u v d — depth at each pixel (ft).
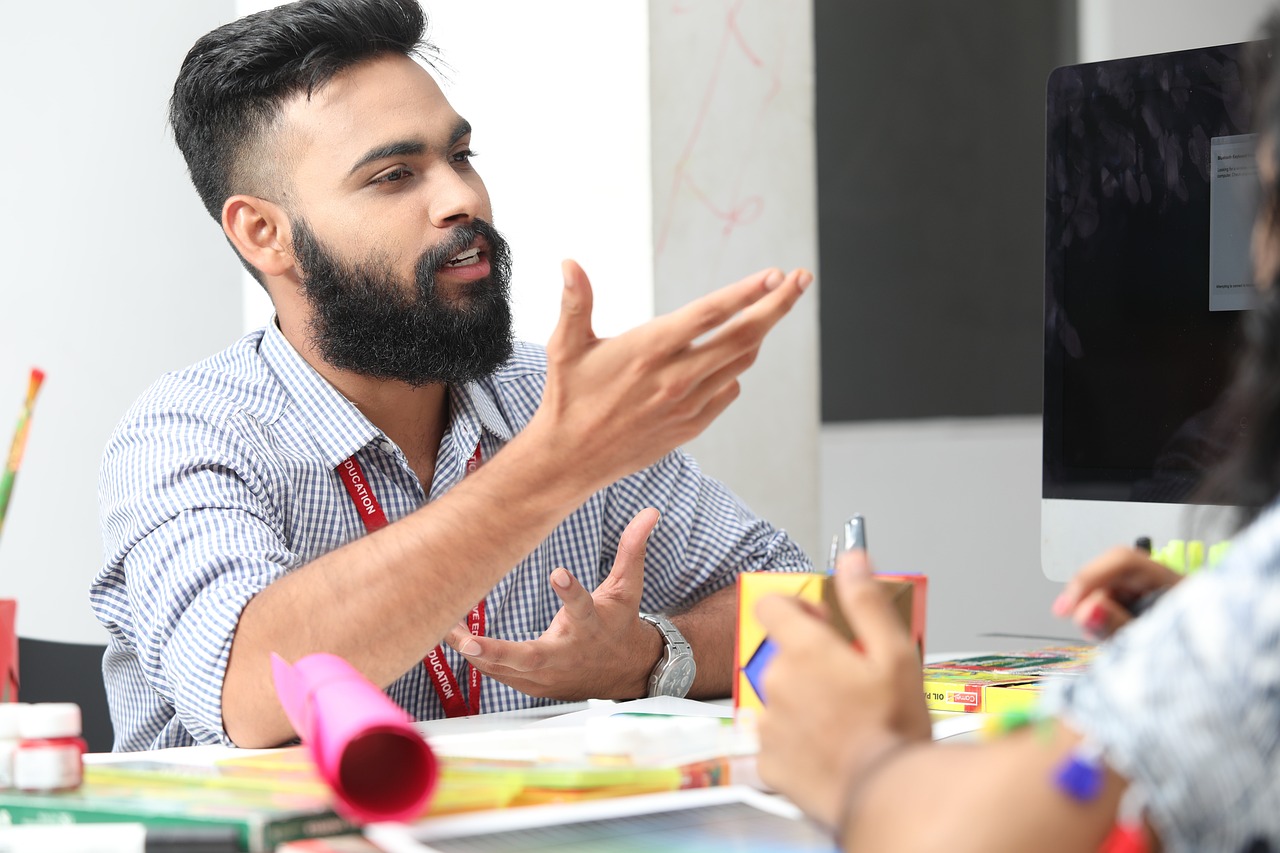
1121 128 4.57
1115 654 1.84
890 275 12.20
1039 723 1.85
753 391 8.54
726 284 8.38
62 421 9.11
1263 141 2.15
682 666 4.57
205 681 3.86
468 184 5.02
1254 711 1.68
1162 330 4.48
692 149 8.23
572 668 4.37
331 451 4.84
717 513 5.65
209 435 4.61
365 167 4.78
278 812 2.42
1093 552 4.62
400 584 3.72
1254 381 2.20
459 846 2.31
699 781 2.85
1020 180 12.44
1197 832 1.73
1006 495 12.32
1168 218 4.47
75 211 9.16
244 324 8.98
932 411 12.34
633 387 3.42
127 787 2.70
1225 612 1.72
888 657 2.15
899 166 12.17
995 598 12.27
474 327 4.84
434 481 5.08
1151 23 12.28
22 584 9.03
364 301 4.80
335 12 4.86
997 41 12.33
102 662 5.59
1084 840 1.77
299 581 3.83
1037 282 12.50
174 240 9.05
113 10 9.07
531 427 3.65
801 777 2.14
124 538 4.44
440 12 8.28
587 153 8.18
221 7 8.80
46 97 9.16
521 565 5.17
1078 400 4.66
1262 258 2.17
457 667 4.90
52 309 9.16
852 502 11.93
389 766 2.45
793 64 8.61
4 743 2.75
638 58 8.06
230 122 4.98
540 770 2.77
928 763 1.93
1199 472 4.38
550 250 8.25
